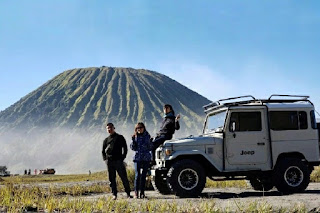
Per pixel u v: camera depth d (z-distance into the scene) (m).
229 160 11.62
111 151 11.33
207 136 11.95
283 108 11.98
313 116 12.16
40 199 9.99
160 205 8.83
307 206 8.69
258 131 11.80
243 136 11.72
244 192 12.80
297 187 11.62
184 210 8.49
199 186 11.13
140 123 11.46
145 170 11.43
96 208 8.77
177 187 11.05
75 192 14.36
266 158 11.74
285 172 11.62
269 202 9.37
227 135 11.67
